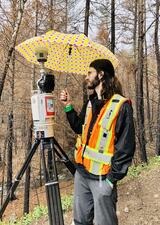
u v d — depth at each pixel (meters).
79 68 3.40
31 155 2.80
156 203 4.88
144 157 8.81
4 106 12.47
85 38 2.89
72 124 3.12
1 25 9.73
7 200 2.85
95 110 2.86
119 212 4.87
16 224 5.62
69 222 4.88
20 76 12.49
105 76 2.81
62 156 2.99
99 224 2.77
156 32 14.84
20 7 6.40
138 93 9.31
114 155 2.64
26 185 12.93
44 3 11.77
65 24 12.95
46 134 2.74
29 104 12.02
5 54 9.74
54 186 2.66
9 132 12.54
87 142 2.86
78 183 3.01
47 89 2.75
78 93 13.50
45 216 5.39
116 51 16.30
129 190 5.49
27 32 11.07
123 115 2.67
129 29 17.64
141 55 9.23
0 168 20.00
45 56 2.80
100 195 2.71
